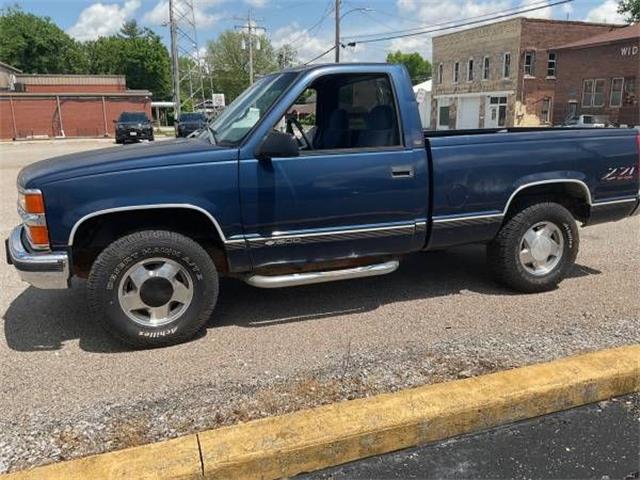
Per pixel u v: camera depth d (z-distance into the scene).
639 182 5.09
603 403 3.22
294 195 4.00
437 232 4.49
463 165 4.43
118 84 51.72
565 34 38.09
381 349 3.84
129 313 3.87
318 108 4.44
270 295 4.99
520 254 4.83
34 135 39.28
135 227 3.96
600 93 32.72
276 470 2.63
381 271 4.43
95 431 2.88
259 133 3.92
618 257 6.07
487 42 40.28
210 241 4.18
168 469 2.50
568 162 4.76
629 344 3.78
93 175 3.63
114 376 3.53
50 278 3.68
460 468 2.69
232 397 3.20
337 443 2.70
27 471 2.49
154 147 4.13
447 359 3.61
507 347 3.79
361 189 4.16
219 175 3.83
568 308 4.57
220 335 4.16
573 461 2.73
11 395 3.30
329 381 3.36
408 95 4.28
